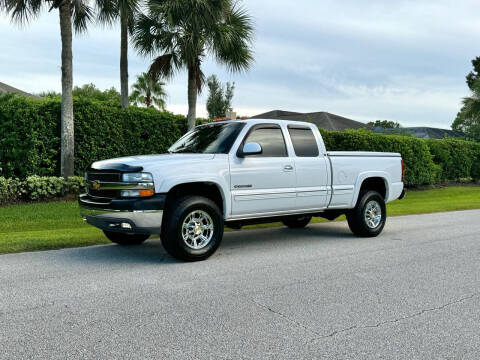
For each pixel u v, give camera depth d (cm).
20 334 352
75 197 1370
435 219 1170
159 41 1588
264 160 691
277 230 945
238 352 323
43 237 785
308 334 360
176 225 591
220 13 1477
